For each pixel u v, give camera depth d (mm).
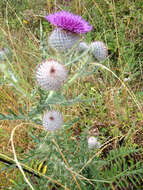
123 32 697
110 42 686
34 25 695
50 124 332
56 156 354
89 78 589
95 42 435
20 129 469
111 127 514
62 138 364
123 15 759
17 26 650
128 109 519
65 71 353
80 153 395
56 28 410
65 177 371
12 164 354
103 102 564
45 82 338
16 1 727
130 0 830
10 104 487
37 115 360
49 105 349
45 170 381
